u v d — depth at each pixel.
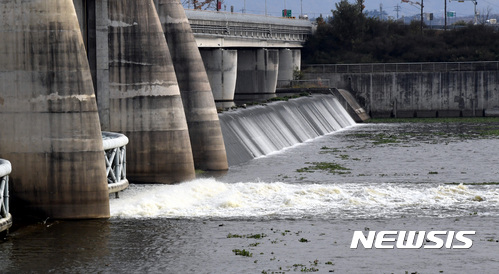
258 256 40.25
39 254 40.50
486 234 45.12
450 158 79.50
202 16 104.12
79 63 47.50
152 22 62.41
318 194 55.47
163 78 62.50
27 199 47.69
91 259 39.69
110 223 46.97
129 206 50.72
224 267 38.44
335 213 50.19
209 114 71.00
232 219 48.25
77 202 47.72
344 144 93.75
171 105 62.69
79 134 47.50
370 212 50.59
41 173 47.56
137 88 62.28
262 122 90.38
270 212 50.31
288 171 70.06
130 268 38.28
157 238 43.62
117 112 62.38
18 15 47.31
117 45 62.22
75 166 47.53
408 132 108.62
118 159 53.94
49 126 47.41
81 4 61.00
